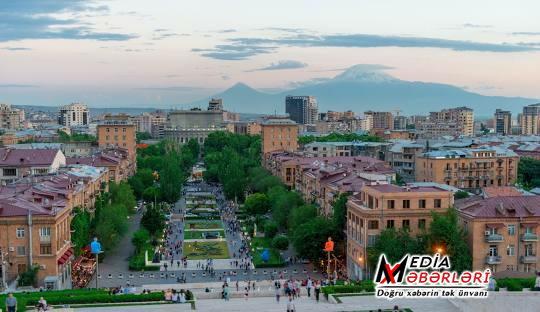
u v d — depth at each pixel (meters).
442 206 171.12
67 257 176.38
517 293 127.12
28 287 162.38
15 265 166.50
